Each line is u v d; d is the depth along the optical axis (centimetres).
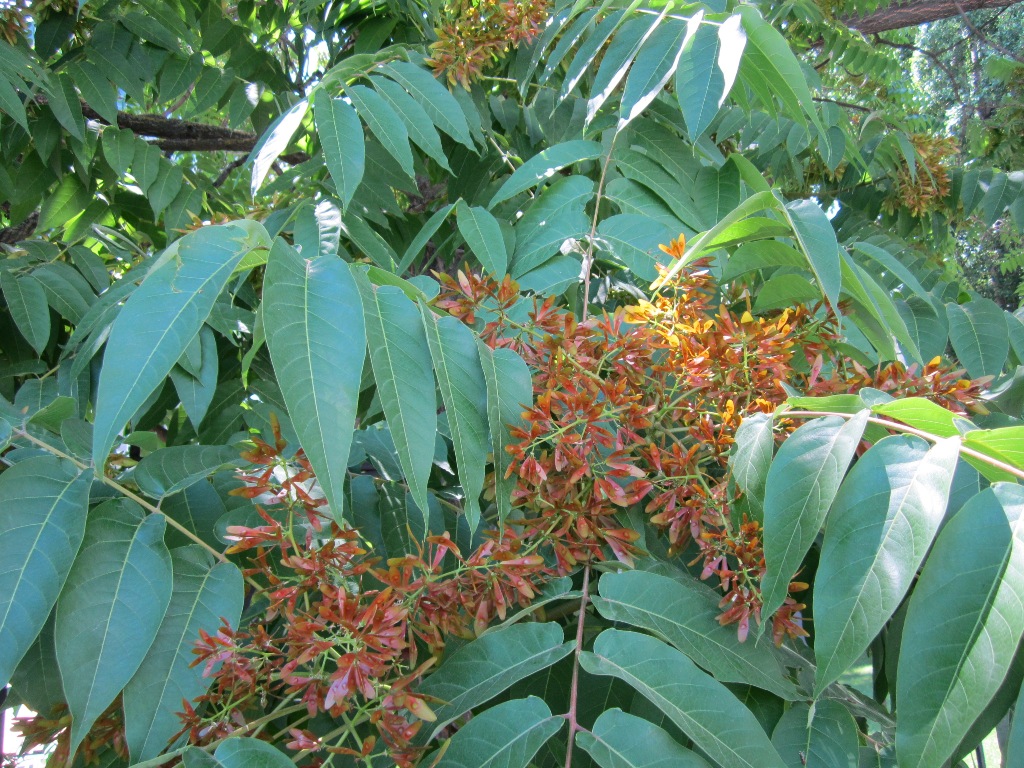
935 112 714
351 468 164
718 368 125
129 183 316
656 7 174
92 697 95
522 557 111
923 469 84
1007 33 905
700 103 144
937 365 125
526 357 132
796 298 157
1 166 274
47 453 121
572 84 178
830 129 265
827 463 91
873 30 535
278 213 202
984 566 75
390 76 196
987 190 325
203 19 330
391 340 104
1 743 135
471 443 107
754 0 316
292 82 342
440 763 96
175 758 101
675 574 129
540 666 105
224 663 102
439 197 311
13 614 95
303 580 106
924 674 74
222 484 143
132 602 101
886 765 111
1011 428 83
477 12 226
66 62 268
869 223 349
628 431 123
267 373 204
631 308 135
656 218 183
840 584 82
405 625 108
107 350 87
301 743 96
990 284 820
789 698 108
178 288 93
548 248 176
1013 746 68
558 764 118
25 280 194
